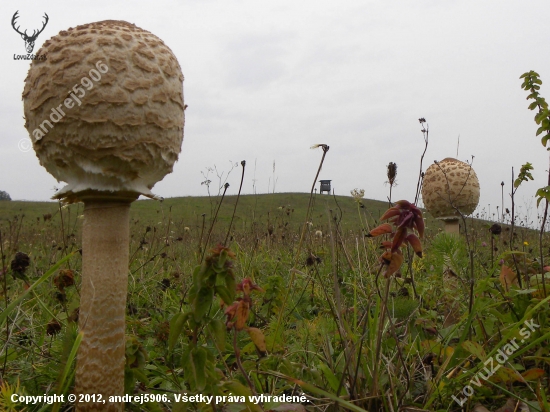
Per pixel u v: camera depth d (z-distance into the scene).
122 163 0.22
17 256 0.34
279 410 0.23
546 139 0.34
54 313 0.41
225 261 0.22
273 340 0.31
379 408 0.26
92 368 0.22
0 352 0.31
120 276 0.23
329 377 0.26
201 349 0.22
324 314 0.42
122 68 0.21
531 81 0.35
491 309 0.30
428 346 0.30
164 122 0.22
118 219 0.23
